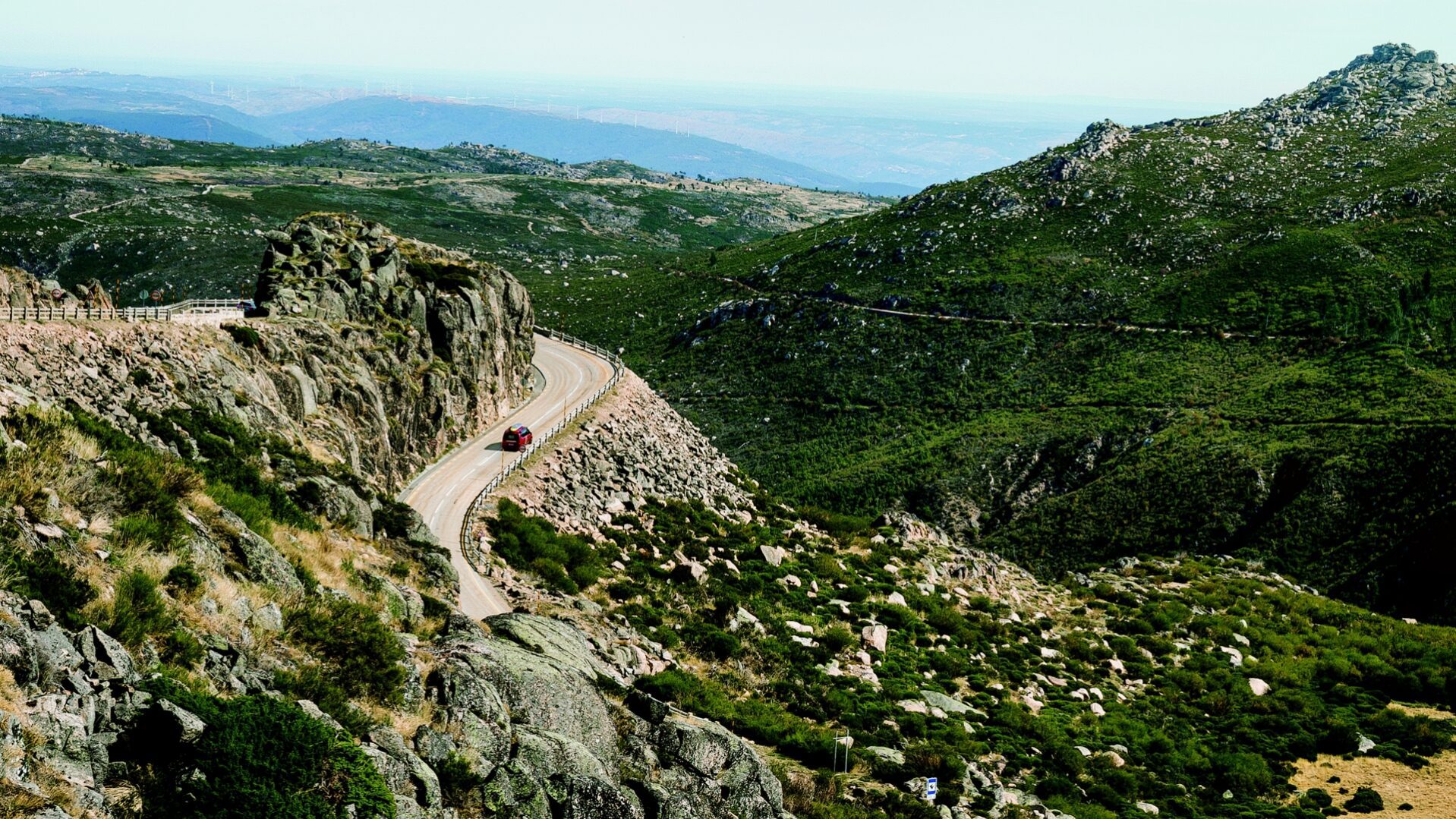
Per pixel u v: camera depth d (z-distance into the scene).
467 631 27.16
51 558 16.89
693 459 85.25
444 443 66.75
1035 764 41.78
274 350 51.66
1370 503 103.06
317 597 23.61
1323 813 42.81
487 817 19.05
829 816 29.03
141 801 13.84
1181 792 43.06
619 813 21.19
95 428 26.89
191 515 23.12
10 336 34.78
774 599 55.03
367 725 18.67
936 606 61.94
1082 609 70.44
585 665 29.97
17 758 12.60
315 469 40.44
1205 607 76.44
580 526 57.44
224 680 17.42
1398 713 55.16
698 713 33.97
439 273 78.56
